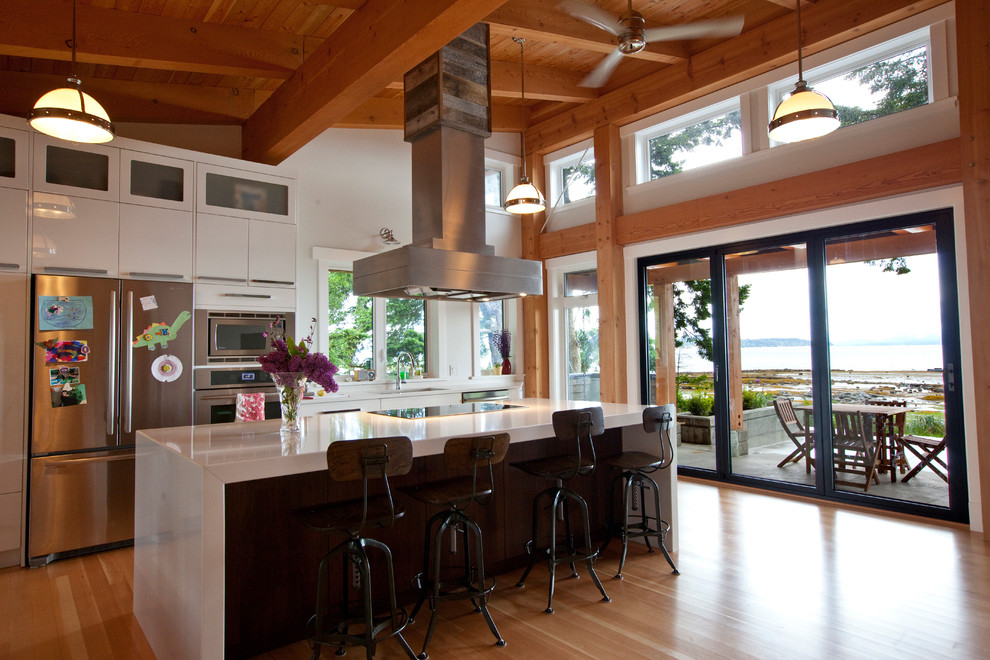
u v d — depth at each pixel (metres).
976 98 3.74
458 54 3.69
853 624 2.64
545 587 3.17
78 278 3.84
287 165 5.28
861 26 4.25
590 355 6.64
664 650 2.44
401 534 2.98
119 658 2.49
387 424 3.12
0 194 3.61
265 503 2.56
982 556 3.43
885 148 4.32
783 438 5.02
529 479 3.52
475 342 6.54
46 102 2.78
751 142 5.06
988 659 2.33
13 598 3.14
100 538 3.88
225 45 4.02
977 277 3.75
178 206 4.27
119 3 3.64
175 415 4.19
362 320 5.79
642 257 6.04
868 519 4.21
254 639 2.50
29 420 3.68
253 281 4.61
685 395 5.75
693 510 4.54
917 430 4.25
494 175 6.94
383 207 5.87
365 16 3.36
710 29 3.52
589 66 5.85
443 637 2.61
